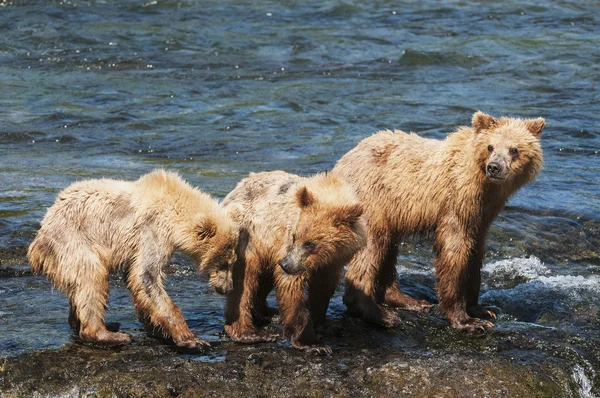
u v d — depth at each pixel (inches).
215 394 422.9
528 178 506.6
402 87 1201.4
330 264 461.1
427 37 1462.8
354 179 530.3
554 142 957.2
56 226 453.7
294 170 861.8
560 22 1545.3
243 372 438.0
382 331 505.7
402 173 520.7
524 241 683.4
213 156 922.1
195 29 1503.4
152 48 1395.2
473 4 1680.6
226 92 1177.4
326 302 489.7
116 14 1582.2
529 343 488.4
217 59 1347.2
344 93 1171.9
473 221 508.1
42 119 1045.8
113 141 972.6
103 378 428.5
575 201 766.5
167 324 456.8
